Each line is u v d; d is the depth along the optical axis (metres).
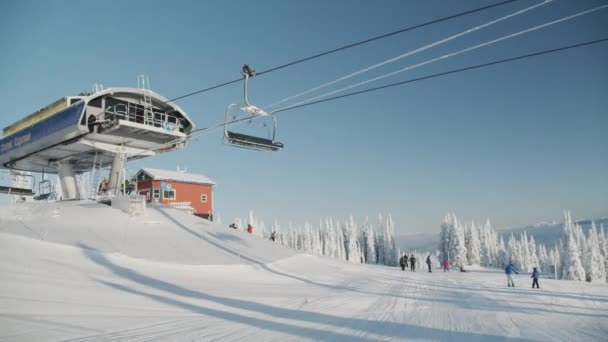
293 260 25.02
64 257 15.62
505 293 16.78
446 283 20.64
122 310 10.09
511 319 10.48
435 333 8.42
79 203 29.77
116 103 29.84
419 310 11.47
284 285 17.12
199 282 15.75
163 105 31.91
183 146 33.62
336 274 22.84
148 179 41.91
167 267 17.47
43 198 37.88
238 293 14.00
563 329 9.34
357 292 15.57
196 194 44.50
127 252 18.30
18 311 9.02
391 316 10.33
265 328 8.62
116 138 31.03
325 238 105.38
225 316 9.92
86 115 28.14
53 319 8.69
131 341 7.38
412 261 31.09
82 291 11.62
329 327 8.81
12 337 7.29
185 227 27.00
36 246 16.14
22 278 11.86
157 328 8.46
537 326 9.62
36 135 31.45
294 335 8.00
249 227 36.00
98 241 19.23
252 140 15.44
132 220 25.31
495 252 114.06
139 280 14.52
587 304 14.03
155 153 35.94
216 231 28.44
